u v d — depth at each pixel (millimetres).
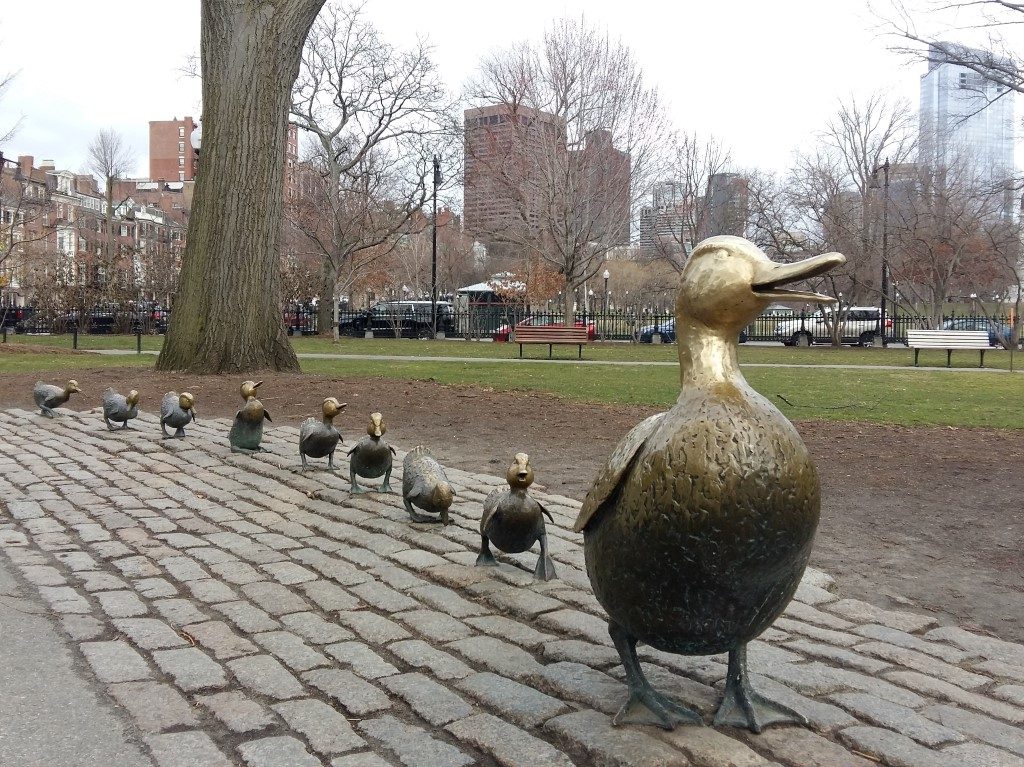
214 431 10984
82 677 3842
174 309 17734
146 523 6672
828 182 50875
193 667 3922
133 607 4758
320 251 44125
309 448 8500
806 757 3092
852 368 24062
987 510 7203
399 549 5887
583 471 8766
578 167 37156
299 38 17359
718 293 3082
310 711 3494
